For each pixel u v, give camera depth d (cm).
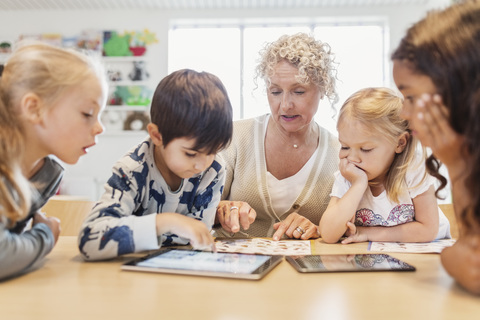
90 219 85
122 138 456
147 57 459
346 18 455
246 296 58
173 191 103
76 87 74
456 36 60
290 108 129
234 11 457
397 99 116
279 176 151
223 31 471
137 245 81
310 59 125
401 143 117
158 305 54
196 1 441
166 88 89
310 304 55
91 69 78
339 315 51
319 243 110
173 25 473
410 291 61
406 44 66
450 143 63
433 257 87
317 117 388
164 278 68
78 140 76
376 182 126
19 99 71
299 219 124
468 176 60
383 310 52
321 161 148
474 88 58
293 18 455
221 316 50
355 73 463
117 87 457
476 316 50
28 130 73
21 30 464
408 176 120
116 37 460
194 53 471
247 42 471
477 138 58
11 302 55
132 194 93
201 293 59
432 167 90
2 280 66
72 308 53
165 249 89
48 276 69
